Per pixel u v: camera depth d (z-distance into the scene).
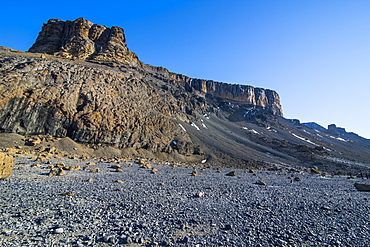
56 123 62.47
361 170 90.94
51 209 11.46
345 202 17.86
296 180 37.59
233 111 194.38
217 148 95.38
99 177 24.36
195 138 100.00
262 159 91.88
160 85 135.75
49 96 64.50
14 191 14.72
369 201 18.86
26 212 10.60
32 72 66.31
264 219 11.80
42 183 18.28
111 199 14.22
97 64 103.19
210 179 30.39
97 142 66.81
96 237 8.28
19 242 7.39
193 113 131.88
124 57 125.69
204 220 11.12
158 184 22.06
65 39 117.50
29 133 58.19
